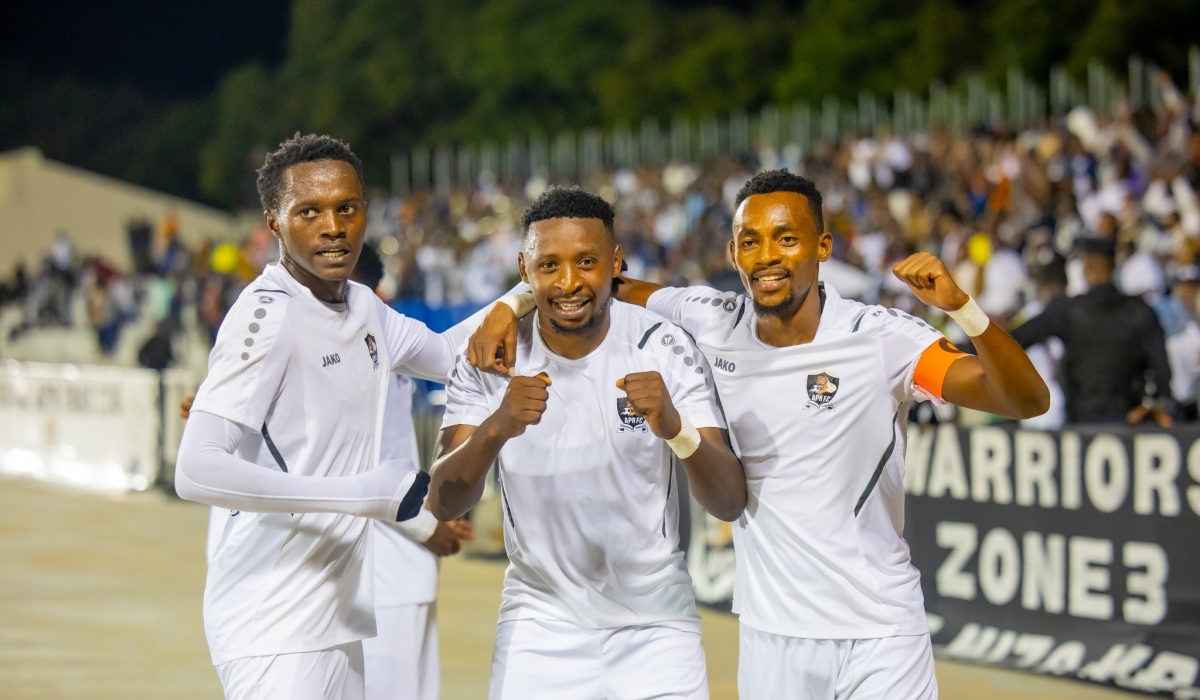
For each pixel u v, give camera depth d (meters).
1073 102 16.36
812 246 2.78
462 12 39.16
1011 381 2.57
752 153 18.22
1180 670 4.64
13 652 5.76
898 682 2.79
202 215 29.06
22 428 12.58
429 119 39.41
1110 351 5.34
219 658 2.78
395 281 16.89
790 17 32.44
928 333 2.80
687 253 13.47
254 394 2.68
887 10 27.34
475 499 2.77
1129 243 8.27
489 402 2.90
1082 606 4.97
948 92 23.02
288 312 2.74
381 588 3.54
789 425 2.85
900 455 2.89
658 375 2.62
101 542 8.70
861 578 2.81
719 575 6.37
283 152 2.78
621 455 2.81
